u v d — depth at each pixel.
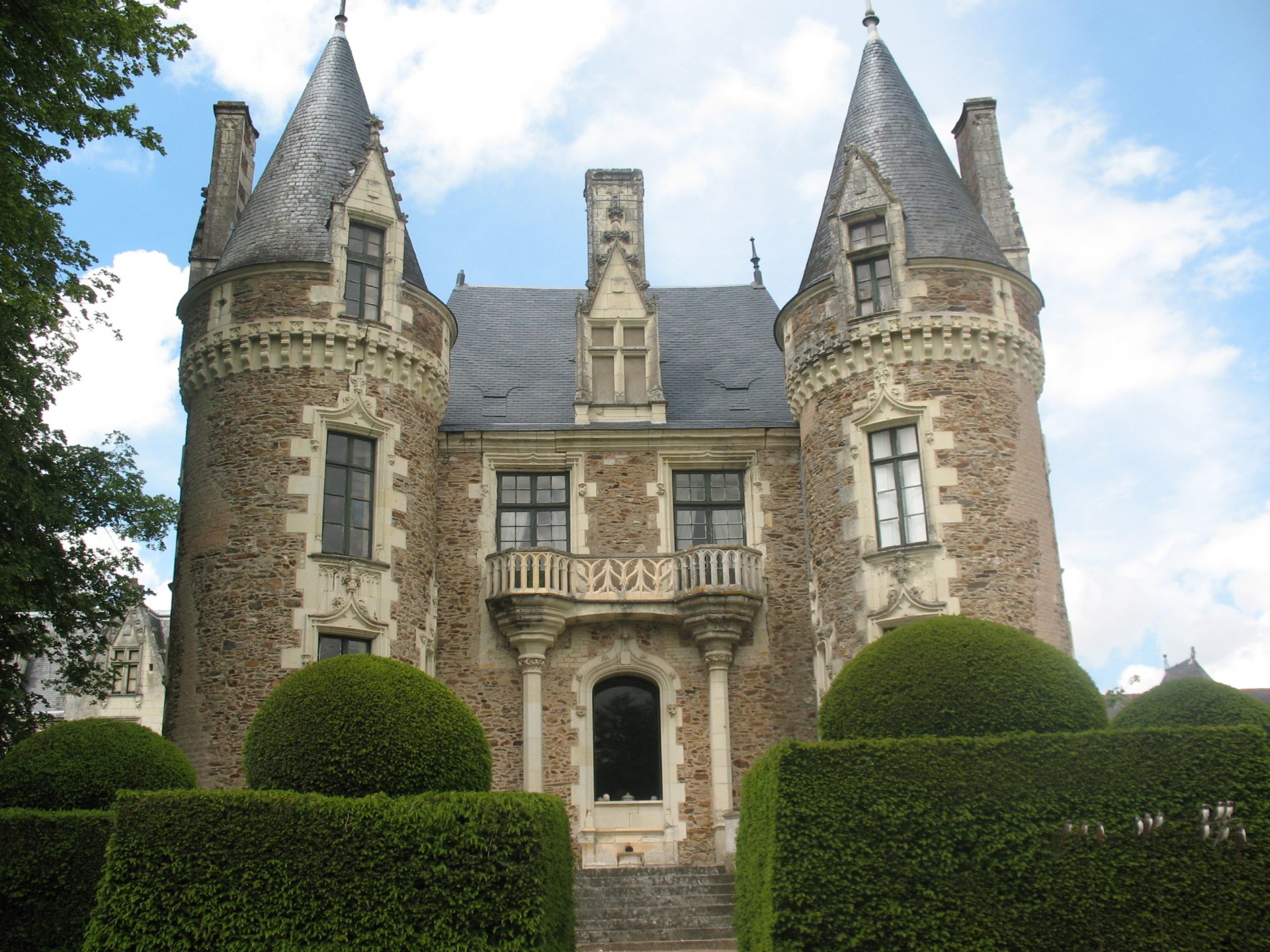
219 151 23.50
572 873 13.73
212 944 11.49
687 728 20.89
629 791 20.86
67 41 15.63
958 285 20.59
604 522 22.08
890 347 20.33
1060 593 19.97
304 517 19.06
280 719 13.20
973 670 13.53
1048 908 11.94
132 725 14.55
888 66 23.88
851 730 13.74
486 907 11.62
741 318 26.91
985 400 20.17
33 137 16.25
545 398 23.83
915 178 21.86
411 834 11.84
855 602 19.66
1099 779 12.45
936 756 12.59
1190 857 12.10
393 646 19.36
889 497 20.02
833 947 11.82
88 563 18.97
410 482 20.48
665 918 16.98
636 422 23.08
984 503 19.50
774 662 21.22
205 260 22.45
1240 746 12.54
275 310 19.95
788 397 22.11
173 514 19.05
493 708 20.78
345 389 19.95
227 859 11.77
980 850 12.17
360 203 20.84
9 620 17.91
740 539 22.44
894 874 12.09
